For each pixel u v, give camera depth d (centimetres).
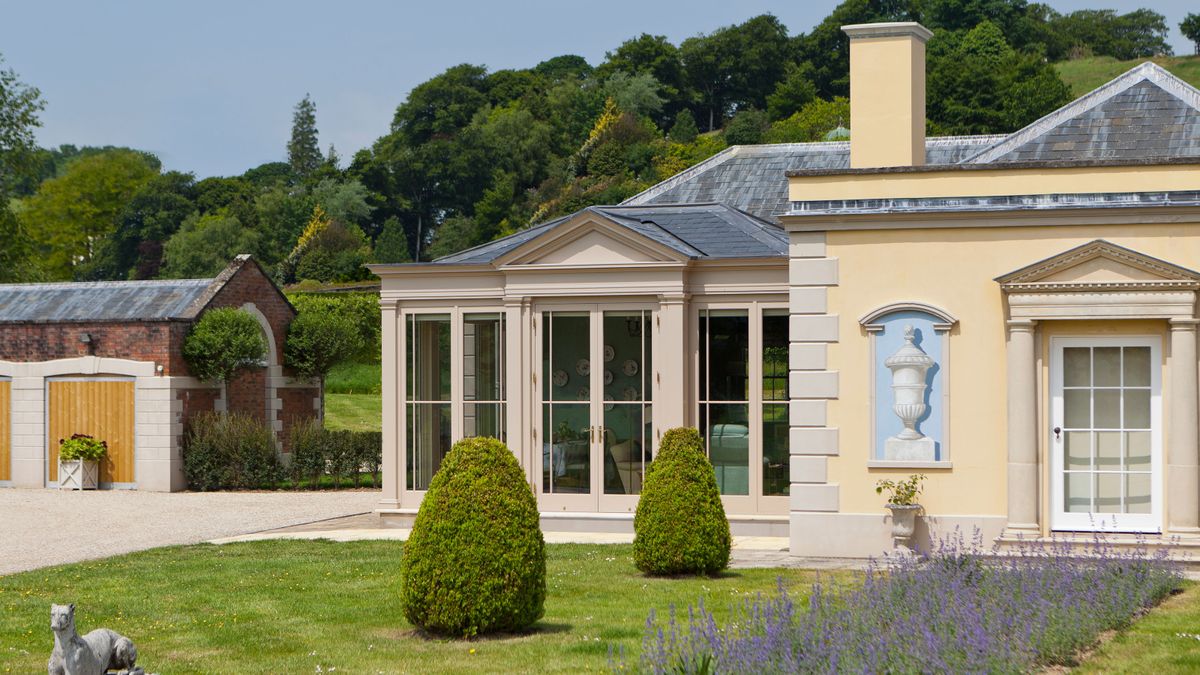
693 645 931
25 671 1068
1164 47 11638
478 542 1145
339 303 5209
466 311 2003
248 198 9250
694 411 1911
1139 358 1553
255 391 3114
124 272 8875
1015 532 1558
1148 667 973
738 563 1592
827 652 928
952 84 7806
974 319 1594
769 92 10581
